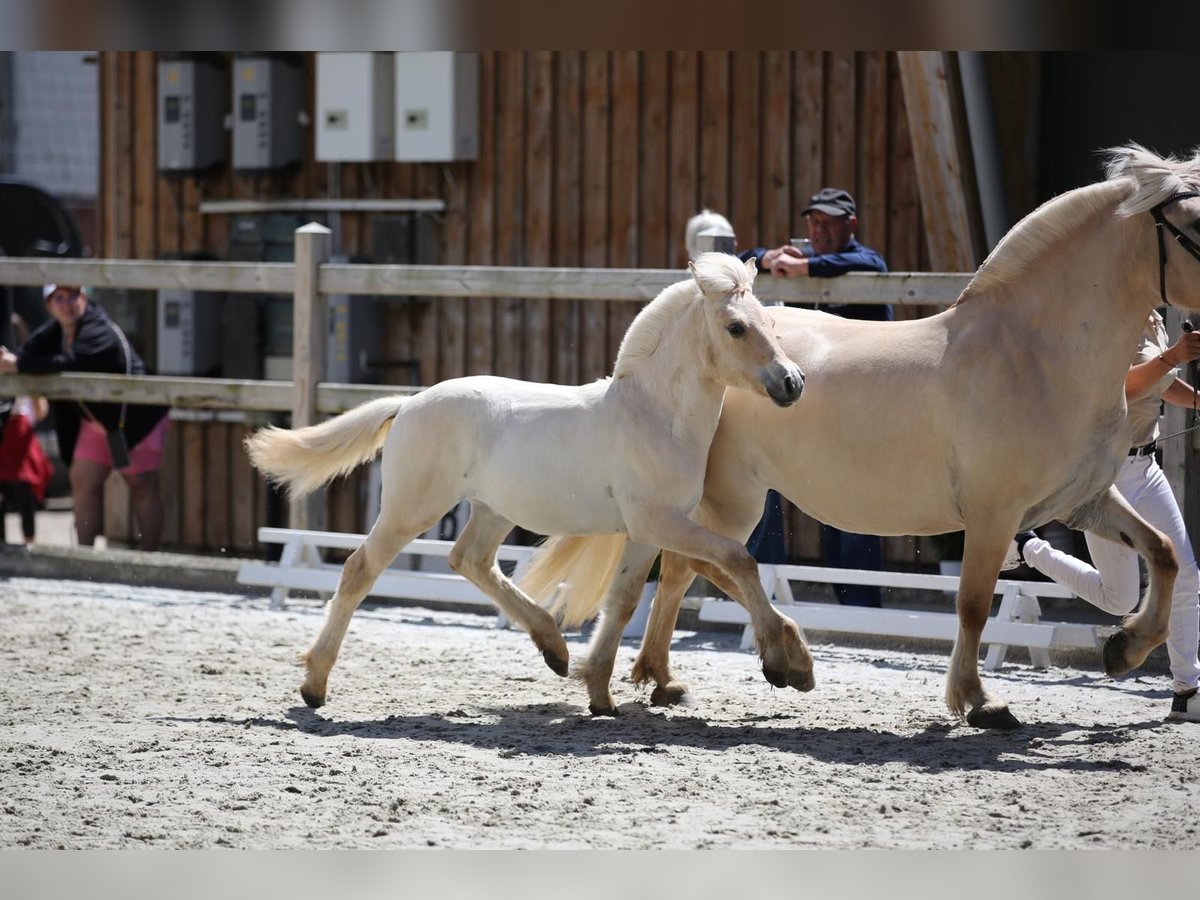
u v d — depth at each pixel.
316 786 7.45
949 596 13.43
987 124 14.38
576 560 9.52
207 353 18.59
